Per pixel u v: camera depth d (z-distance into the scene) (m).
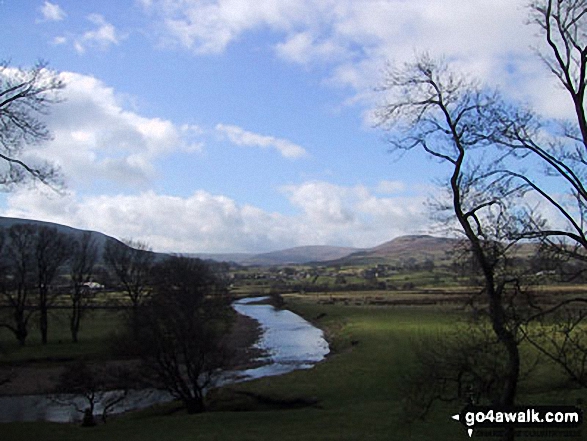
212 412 32.72
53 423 30.84
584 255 15.42
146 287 63.38
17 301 65.75
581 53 16.11
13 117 19.08
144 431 26.44
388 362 44.72
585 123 16.09
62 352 60.09
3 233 64.12
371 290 172.00
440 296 122.12
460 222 17.28
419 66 19.48
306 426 26.00
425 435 22.70
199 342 36.66
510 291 16.69
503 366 19.25
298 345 70.44
